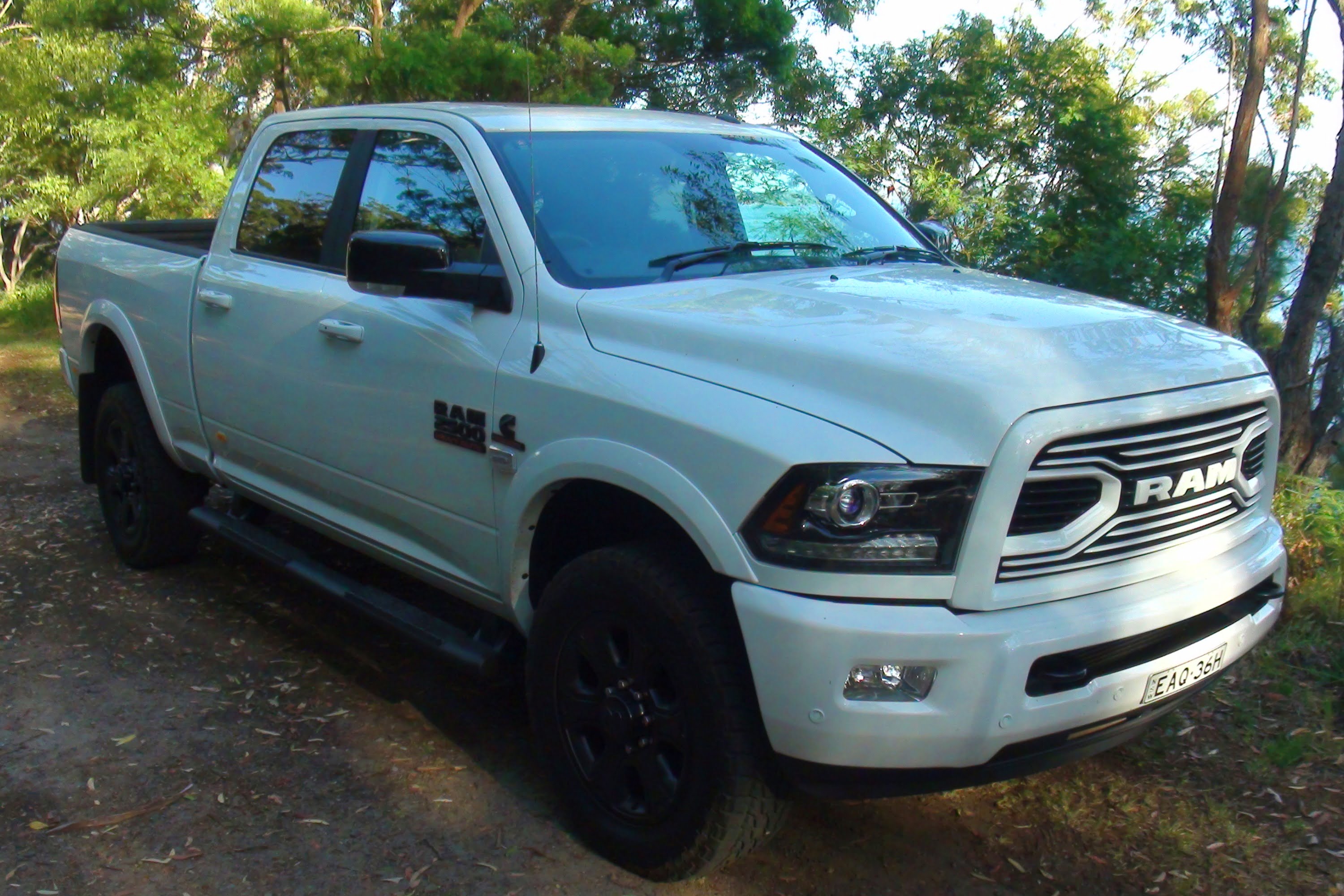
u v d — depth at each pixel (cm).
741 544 268
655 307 316
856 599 258
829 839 330
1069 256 1290
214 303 450
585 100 1364
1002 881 313
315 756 372
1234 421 298
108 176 1545
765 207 397
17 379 1023
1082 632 266
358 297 387
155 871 311
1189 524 295
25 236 2056
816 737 260
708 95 1661
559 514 332
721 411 278
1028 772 279
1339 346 815
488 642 361
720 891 305
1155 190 1519
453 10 1605
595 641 311
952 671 256
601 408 300
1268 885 313
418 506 367
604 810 316
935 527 256
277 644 460
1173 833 334
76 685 420
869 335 286
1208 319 944
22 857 316
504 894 303
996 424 255
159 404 495
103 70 1593
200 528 497
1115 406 267
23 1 1895
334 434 395
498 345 336
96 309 532
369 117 419
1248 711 398
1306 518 496
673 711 293
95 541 583
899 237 418
